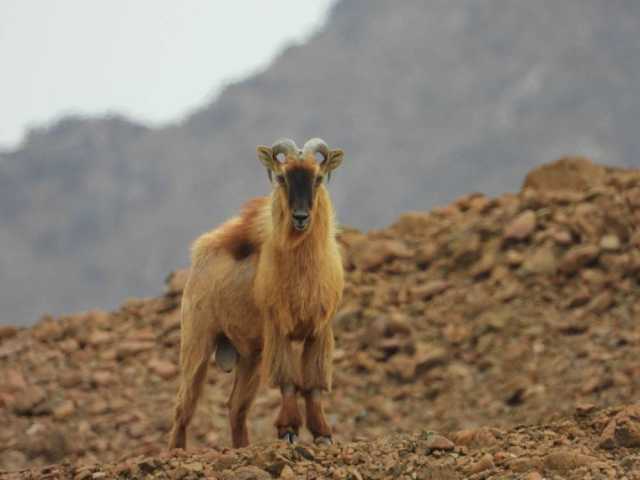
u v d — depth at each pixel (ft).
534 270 232.94
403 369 212.43
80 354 230.48
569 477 95.86
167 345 233.55
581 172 263.70
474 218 262.26
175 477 104.88
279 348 125.29
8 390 213.66
